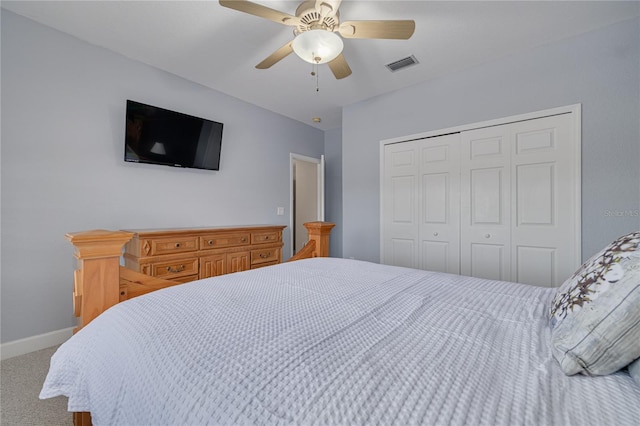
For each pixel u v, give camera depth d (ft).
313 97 11.27
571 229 7.42
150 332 2.49
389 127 10.80
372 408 1.53
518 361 2.03
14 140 6.50
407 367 1.93
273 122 12.92
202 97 10.11
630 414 1.49
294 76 9.49
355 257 11.87
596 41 7.07
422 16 6.56
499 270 8.54
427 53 8.13
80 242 3.28
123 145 8.21
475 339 2.38
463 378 1.80
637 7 6.31
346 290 3.78
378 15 6.50
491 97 8.59
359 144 11.69
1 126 6.33
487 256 8.75
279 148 13.23
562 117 7.55
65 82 7.18
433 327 2.63
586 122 7.21
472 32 7.18
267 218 12.62
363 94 10.98
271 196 12.81
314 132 15.31
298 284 4.04
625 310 1.83
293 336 2.40
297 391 1.69
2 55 6.32
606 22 6.82
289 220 13.61
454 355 2.10
